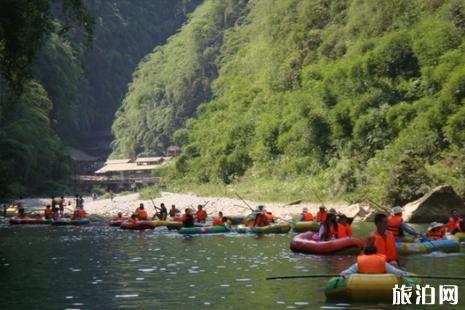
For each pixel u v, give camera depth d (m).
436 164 45.66
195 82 135.00
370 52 58.41
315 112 62.25
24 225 38.44
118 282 15.70
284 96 77.44
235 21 134.75
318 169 61.28
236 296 13.61
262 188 67.12
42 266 18.97
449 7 55.22
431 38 54.06
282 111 74.31
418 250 20.39
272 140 73.19
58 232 32.66
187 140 105.06
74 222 38.38
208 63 135.00
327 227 21.83
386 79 56.88
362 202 45.59
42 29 30.06
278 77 81.19
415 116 52.38
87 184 113.50
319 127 62.16
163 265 18.92
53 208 43.88
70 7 31.30
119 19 180.50
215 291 14.26
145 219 36.22
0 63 31.27
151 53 176.62
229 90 99.44
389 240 14.61
